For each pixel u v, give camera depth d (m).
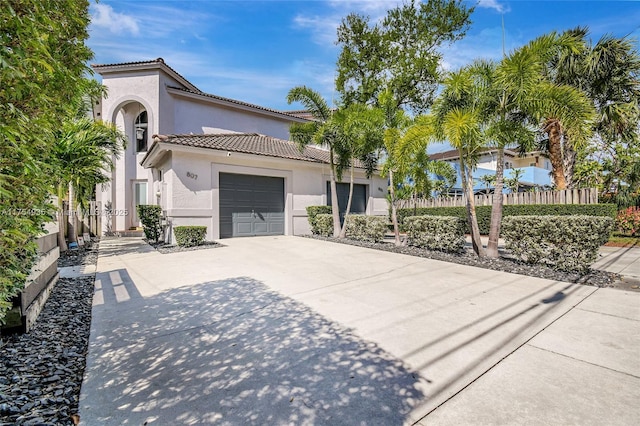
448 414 2.13
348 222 11.52
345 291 5.15
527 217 6.76
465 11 20.83
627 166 13.59
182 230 9.80
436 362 2.85
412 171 11.91
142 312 4.21
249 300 4.70
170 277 6.12
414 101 21.92
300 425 2.02
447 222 8.40
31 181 2.34
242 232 12.33
